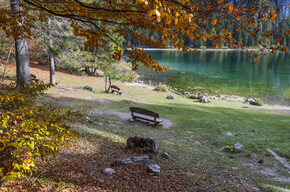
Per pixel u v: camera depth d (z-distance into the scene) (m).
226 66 55.84
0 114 2.96
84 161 5.59
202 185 5.64
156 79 37.38
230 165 7.95
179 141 10.29
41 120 3.59
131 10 3.42
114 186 4.61
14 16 5.01
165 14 2.29
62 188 3.96
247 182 6.50
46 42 12.36
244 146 10.16
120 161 5.85
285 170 7.90
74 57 14.20
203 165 7.45
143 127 12.25
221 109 20.42
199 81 36.88
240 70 49.25
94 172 5.09
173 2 2.71
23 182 3.72
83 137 7.53
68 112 4.14
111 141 8.09
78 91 19.94
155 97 24.30
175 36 3.39
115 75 21.94
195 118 15.70
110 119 12.48
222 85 34.28
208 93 29.50
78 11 4.23
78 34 4.99
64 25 12.03
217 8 2.91
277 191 6.06
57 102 13.32
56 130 3.54
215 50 110.50
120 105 16.97
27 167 2.72
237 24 3.08
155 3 2.27
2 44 16.20
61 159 5.26
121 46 4.57
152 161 6.76
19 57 11.45
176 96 26.77
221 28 3.08
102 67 19.48
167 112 16.94
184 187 5.30
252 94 29.55
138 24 3.89
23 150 3.49
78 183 4.35
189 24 2.59
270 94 29.69
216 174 6.78
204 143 10.70
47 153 3.69
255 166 8.25
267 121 16.23
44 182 3.96
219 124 14.29
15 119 3.14
